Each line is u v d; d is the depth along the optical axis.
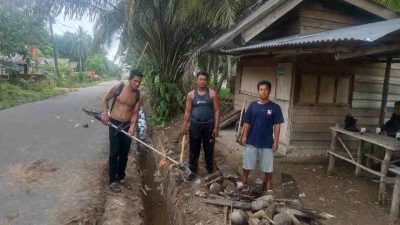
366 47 4.41
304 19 7.75
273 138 5.32
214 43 7.82
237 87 9.70
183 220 4.53
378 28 4.42
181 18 8.99
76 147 7.61
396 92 7.67
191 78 9.66
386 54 6.04
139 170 6.93
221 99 13.62
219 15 8.26
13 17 17.44
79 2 10.58
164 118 11.02
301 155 6.84
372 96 7.30
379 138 5.33
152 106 12.22
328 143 6.99
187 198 4.97
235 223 4.03
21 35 18.14
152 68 12.00
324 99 6.89
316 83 6.77
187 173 5.58
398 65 7.56
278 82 7.15
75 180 5.54
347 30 5.73
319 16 7.84
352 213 4.56
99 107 14.68
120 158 5.48
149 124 11.49
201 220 4.30
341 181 5.84
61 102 16.03
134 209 4.92
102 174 5.96
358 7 7.65
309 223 4.18
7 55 18.52
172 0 8.59
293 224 4.02
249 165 5.08
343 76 6.94
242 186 5.04
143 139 10.23
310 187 5.48
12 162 6.26
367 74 7.18
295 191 5.14
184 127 5.75
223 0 8.22
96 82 39.25
